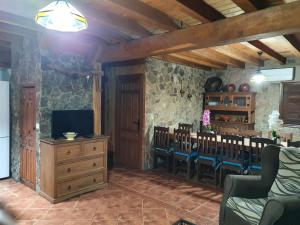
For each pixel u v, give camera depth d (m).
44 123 3.67
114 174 4.80
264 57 5.11
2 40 4.12
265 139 3.62
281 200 1.84
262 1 2.45
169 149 4.85
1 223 1.34
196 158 4.59
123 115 5.51
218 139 4.43
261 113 5.75
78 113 3.99
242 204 2.24
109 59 4.02
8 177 4.43
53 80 3.75
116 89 5.64
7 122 4.33
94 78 4.32
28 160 3.97
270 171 2.53
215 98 6.25
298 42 3.91
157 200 3.56
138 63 5.07
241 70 6.01
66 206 3.31
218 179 4.35
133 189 3.99
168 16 2.96
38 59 3.63
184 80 5.96
